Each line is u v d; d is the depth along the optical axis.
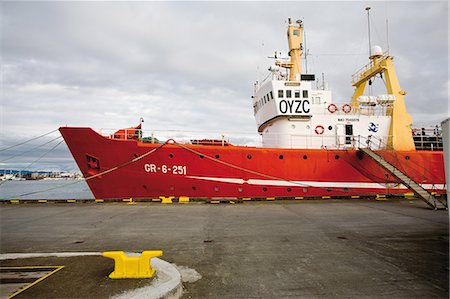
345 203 14.20
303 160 16.38
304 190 16.25
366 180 16.80
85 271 4.62
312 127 18.12
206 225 9.06
